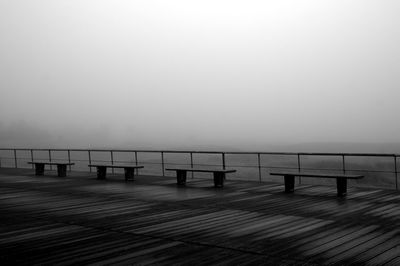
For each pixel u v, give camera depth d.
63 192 13.42
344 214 8.48
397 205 9.33
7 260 6.03
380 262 5.32
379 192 11.27
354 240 6.43
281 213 8.81
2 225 8.58
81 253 6.25
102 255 6.10
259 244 6.39
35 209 10.43
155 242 6.76
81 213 9.71
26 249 6.60
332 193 11.37
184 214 9.12
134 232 7.54
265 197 11.08
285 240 6.57
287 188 11.93
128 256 6.00
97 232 7.66
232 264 5.48
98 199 11.77
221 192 12.30
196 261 5.66
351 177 10.55
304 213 8.72
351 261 5.40
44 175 18.92
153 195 12.16
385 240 6.37
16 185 15.56
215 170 13.45
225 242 6.59
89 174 18.84
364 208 9.07
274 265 5.37
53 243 6.94
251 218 8.41
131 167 15.91
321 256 5.66
